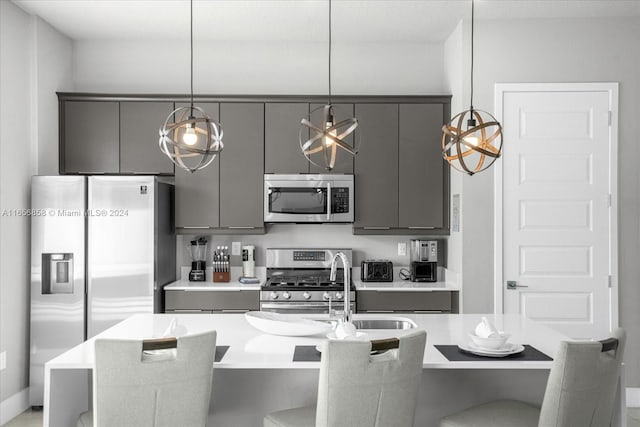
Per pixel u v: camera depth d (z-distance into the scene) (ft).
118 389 6.99
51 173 15.35
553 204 14.80
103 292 14.43
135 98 15.76
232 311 15.17
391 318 11.09
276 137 15.87
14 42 13.71
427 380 9.25
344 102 15.94
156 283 14.61
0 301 13.25
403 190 15.94
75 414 8.77
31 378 14.23
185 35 16.29
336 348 6.97
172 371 7.15
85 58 16.81
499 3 13.71
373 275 16.25
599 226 14.75
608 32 14.75
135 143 15.76
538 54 14.76
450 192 15.94
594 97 14.76
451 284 15.71
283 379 9.16
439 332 10.01
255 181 15.89
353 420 7.13
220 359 8.07
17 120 13.85
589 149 14.76
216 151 9.43
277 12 14.35
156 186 14.62
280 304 15.03
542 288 14.78
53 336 14.28
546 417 7.39
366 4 13.80
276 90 17.11
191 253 16.66
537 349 8.80
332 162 9.55
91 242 14.40
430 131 15.94
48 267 14.38
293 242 17.06
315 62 17.11
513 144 14.78
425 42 17.01
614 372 7.83
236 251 16.92
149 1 13.55
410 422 7.58
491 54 14.82
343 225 16.96
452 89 15.98
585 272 14.76
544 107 14.78
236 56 17.03
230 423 9.12
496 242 14.71
